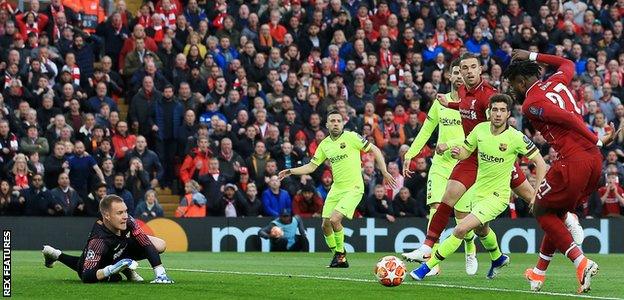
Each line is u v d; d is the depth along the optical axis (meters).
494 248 39.62
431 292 32.34
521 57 35.44
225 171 68.12
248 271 43.44
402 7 83.12
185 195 66.94
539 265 34.16
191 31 75.12
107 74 72.56
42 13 74.00
